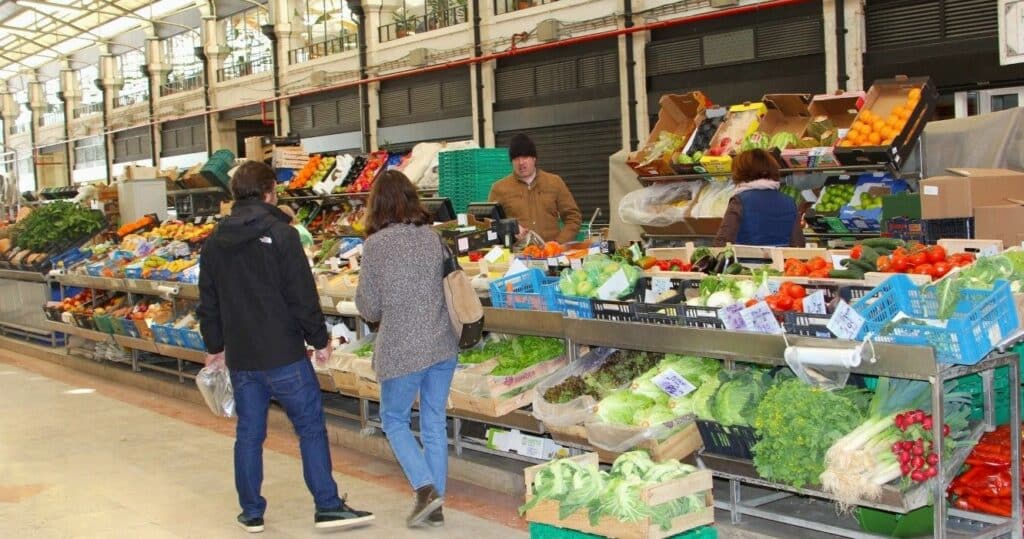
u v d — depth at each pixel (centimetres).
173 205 1569
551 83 1348
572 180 1344
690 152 855
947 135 765
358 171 1191
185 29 2289
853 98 782
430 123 1570
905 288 374
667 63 1188
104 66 2683
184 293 874
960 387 411
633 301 473
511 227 709
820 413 380
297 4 1906
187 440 717
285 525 514
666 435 432
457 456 595
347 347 654
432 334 475
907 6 955
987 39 898
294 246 484
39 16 2553
